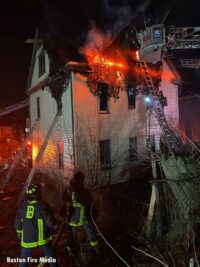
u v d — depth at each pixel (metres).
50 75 15.67
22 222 4.90
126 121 15.52
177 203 5.82
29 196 4.88
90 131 14.25
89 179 9.50
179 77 17.12
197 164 5.75
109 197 9.11
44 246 4.95
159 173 6.92
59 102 15.29
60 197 9.27
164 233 6.18
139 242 6.38
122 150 15.25
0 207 10.96
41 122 18.66
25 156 22.02
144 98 16.11
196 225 5.49
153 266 5.24
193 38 8.54
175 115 17.39
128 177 14.81
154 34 8.41
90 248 6.46
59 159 15.48
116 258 5.90
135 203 9.02
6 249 7.12
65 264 5.93
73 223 5.96
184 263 4.98
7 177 15.34
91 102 14.38
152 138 15.78
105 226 7.46
